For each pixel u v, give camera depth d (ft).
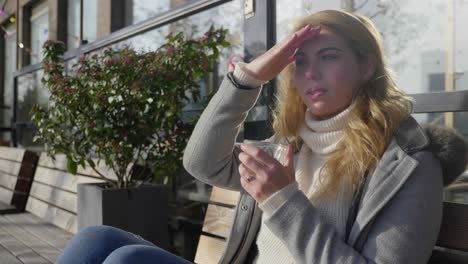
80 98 7.73
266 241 3.72
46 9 18.66
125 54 7.89
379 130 3.35
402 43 5.63
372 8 5.95
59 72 8.74
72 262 3.75
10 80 22.90
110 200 7.27
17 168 12.83
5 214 11.58
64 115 7.92
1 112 23.43
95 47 12.28
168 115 7.36
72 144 8.23
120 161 7.92
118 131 7.64
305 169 3.76
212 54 8.10
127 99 7.50
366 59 3.55
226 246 4.23
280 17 7.20
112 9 12.62
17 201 12.26
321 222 3.03
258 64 3.77
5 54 23.50
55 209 10.40
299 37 3.49
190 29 9.18
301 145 4.06
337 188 3.37
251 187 3.22
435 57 5.32
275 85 7.00
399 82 5.65
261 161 3.19
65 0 16.48
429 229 2.97
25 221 10.59
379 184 3.11
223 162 4.13
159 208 7.73
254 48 7.48
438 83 5.29
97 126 7.49
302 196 3.13
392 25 5.72
